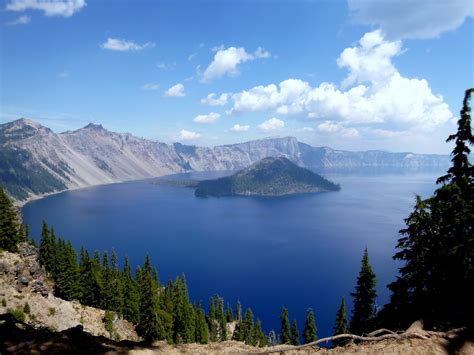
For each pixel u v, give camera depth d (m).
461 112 18.38
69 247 72.12
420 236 19.31
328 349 10.41
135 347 10.28
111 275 68.31
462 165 18.56
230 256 191.75
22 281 38.00
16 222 55.06
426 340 10.53
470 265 16.03
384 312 20.50
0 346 9.36
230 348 10.90
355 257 183.38
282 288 147.62
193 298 139.38
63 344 9.63
